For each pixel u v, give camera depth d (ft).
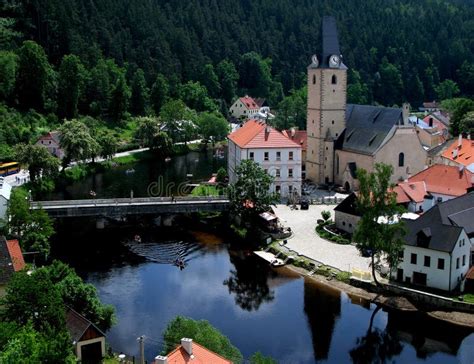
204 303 269.44
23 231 297.74
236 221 383.04
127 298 272.72
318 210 407.64
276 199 373.20
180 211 390.63
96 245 350.64
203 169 581.53
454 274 274.36
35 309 184.96
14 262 246.27
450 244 271.90
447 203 298.35
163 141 655.76
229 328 245.65
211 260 327.06
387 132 437.99
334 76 472.85
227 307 265.75
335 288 288.30
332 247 335.67
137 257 330.75
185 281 296.10
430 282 278.46
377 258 295.89
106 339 227.20
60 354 158.40
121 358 205.77
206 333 188.44
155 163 620.08
